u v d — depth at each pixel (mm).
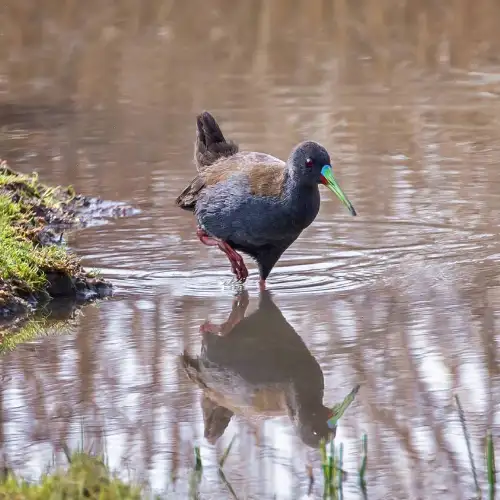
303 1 28844
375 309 12000
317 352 10836
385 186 16844
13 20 28391
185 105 21891
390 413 9438
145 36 27281
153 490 8109
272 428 9297
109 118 21172
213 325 11734
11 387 10102
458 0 28688
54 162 18438
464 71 23938
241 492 8094
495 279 12859
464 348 10812
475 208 15742
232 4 29141
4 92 23172
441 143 19125
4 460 8617
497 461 8461
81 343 11242
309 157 12273
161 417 9500
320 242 14516
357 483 8195
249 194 12641
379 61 24812
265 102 21875
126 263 13859
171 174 17781
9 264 12391
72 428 9234
